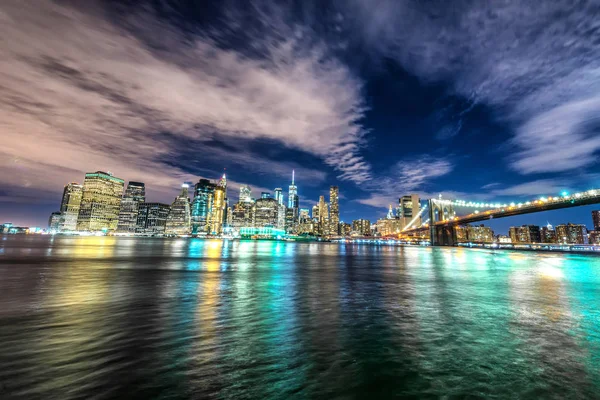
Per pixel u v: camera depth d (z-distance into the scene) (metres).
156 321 11.38
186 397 6.05
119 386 6.44
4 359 7.72
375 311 13.44
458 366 7.58
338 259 55.25
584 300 16.59
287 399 6.02
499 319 12.14
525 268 40.19
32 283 20.22
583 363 7.82
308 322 11.49
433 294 18.27
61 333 9.84
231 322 11.38
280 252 84.06
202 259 47.41
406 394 6.23
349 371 7.25
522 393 6.29
